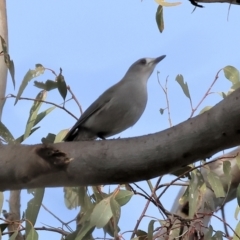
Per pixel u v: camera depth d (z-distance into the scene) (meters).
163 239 7.87
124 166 4.34
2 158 4.64
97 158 4.41
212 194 8.97
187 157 4.23
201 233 7.54
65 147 4.52
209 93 8.35
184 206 9.48
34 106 8.46
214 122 4.10
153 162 4.29
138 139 4.35
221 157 8.31
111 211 7.54
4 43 8.47
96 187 8.59
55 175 4.56
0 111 8.06
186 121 4.26
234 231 7.32
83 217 7.99
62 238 8.10
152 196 7.68
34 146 4.61
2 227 7.64
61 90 8.37
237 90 4.09
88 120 9.33
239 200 7.27
